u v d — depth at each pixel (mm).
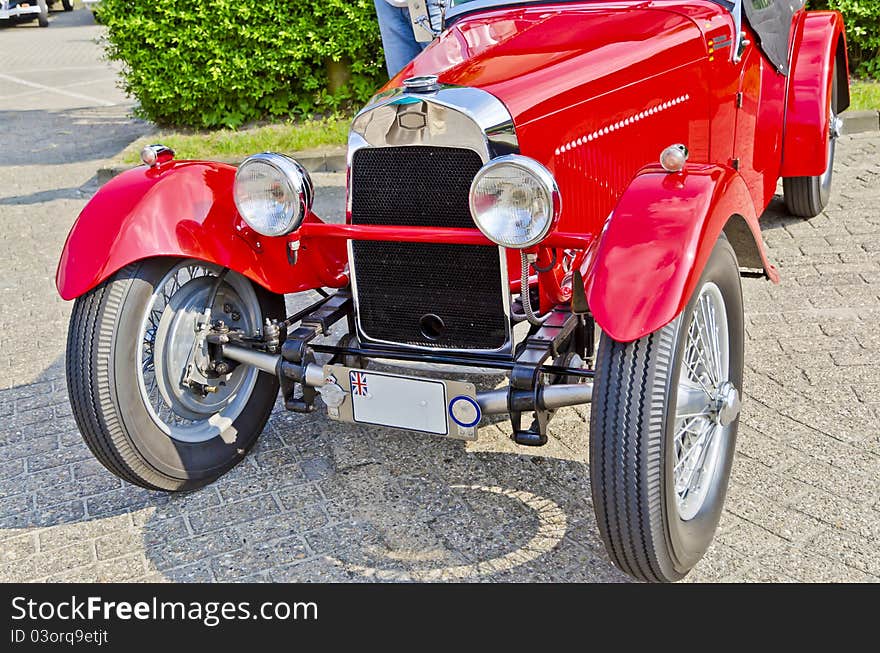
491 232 2582
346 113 9102
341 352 3125
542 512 3145
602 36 3340
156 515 3270
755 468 3277
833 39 5082
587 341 3115
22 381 4367
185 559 3025
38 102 11656
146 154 3207
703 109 3705
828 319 4340
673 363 2441
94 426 3068
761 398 3715
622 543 2553
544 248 2789
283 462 3551
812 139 4809
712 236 2516
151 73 8781
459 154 2770
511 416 2787
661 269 2416
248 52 8727
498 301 2922
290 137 8281
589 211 3158
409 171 2867
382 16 5641
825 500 3088
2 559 3074
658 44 3375
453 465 3445
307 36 8641
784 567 2811
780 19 4547
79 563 3035
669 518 2514
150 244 3027
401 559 2955
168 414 3654
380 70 9000
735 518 3035
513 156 2504
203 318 3289
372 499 3277
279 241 3309
